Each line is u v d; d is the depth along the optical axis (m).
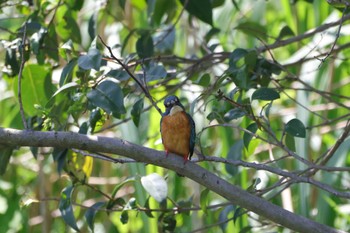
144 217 12.82
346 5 8.98
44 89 11.24
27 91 11.28
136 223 15.15
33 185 16.70
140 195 12.71
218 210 11.70
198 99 9.30
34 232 16.80
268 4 17.12
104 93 8.66
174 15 12.61
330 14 14.62
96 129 10.75
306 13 14.73
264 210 8.72
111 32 15.09
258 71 10.21
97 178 15.48
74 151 9.35
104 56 10.02
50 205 16.48
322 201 13.15
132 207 9.85
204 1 11.25
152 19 12.61
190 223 13.85
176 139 8.92
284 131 8.79
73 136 8.31
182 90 12.97
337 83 15.03
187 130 8.95
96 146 8.35
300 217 8.73
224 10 14.80
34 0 12.12
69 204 9.81
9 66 11.01
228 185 8.68
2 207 15.70
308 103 13.05
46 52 11.03
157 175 9.57
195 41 14.92
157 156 8.59
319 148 14.60
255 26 12.26
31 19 10.95
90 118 9.19
